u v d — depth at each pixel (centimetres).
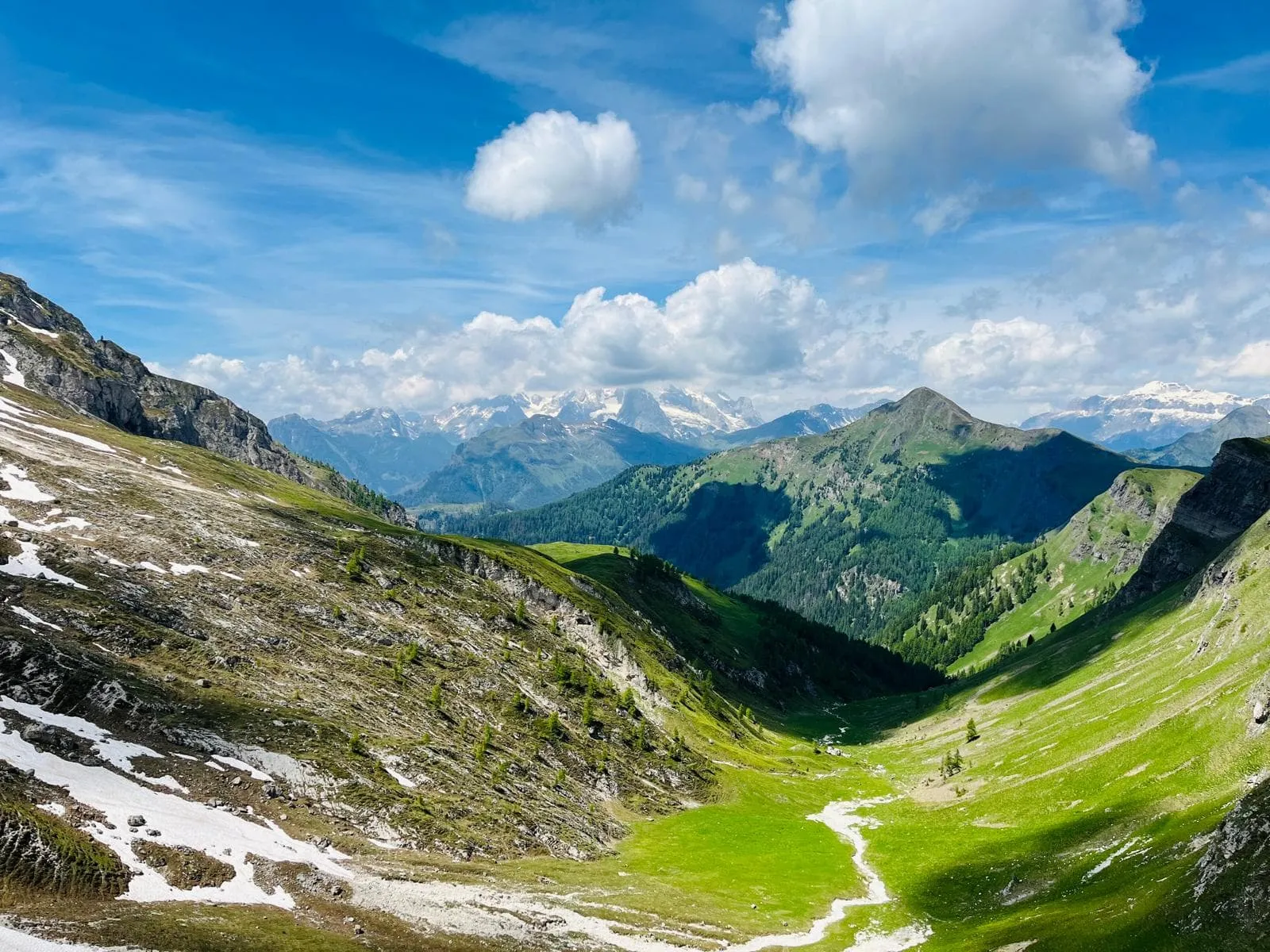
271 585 11969
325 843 7025
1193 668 12256
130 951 4078
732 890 9162
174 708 7888
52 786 5716
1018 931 6731
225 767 7431
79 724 6900
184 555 11662
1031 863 8712
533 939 6088
